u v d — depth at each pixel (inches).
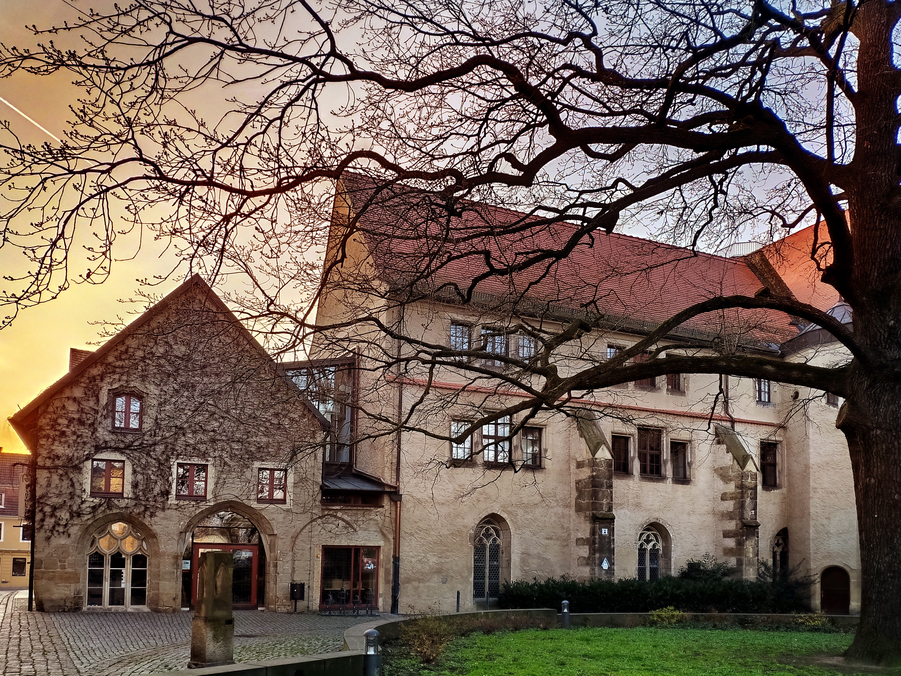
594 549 1199.6
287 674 438.0
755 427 1424.7
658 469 1346.0
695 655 618.8
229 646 579.8
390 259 586.2
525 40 534.3
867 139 604.4
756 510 1339.8
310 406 1137.4
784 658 601.0
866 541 580.1
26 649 698.2
